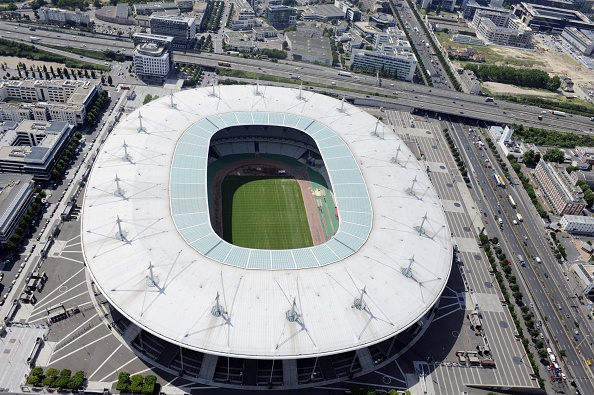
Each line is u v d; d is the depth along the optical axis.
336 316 186.12
